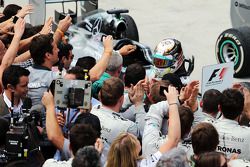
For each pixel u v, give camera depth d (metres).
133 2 45.34
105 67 20.91
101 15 32.59
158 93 19.05
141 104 19.16
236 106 17.62
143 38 39.97
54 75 20.80
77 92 17.19
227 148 17.59
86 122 16.47
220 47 35.00
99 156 13.88
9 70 18.95
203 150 15.73
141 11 43.88
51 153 17.91
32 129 16.77
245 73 34.31
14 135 15.65
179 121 16.27
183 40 39.72
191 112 16.89
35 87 20.44
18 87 18.91
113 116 17.80
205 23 42.12
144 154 17.02
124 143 14.63
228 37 34.31
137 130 17.91
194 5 44.94
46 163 15.61
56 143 16.77
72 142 15.26
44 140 17.59
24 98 19.22
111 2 45.19
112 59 21.89
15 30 21.09
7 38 24.69
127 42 30.25
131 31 33.94
